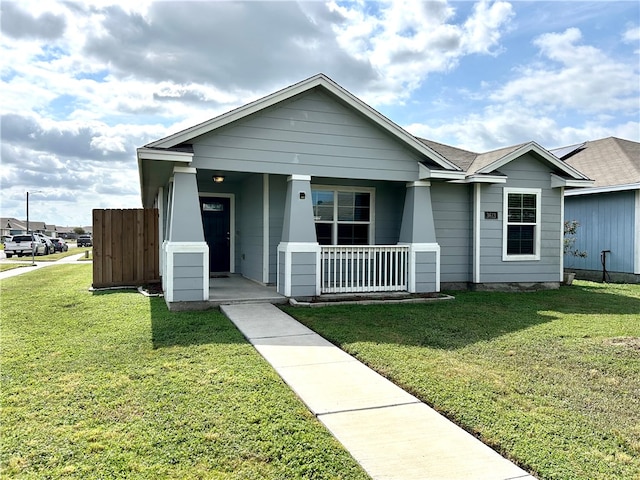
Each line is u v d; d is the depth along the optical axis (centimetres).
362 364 475
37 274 1554
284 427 316
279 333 601
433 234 941
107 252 1073
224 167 780
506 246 1087
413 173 920
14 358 483
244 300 797
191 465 265
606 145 1622
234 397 371
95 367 452
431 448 290
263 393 381
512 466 269
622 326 665
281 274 858
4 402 361
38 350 515
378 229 1070
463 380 419
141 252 1096
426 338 582
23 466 264
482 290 1069
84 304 830
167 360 474
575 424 327
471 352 519
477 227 1064
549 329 641
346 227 1052
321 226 1030
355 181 1050
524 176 1097
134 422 323
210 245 1225
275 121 814
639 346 541
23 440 296
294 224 834
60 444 290
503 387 402
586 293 1040
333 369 455
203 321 661
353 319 693
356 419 334
